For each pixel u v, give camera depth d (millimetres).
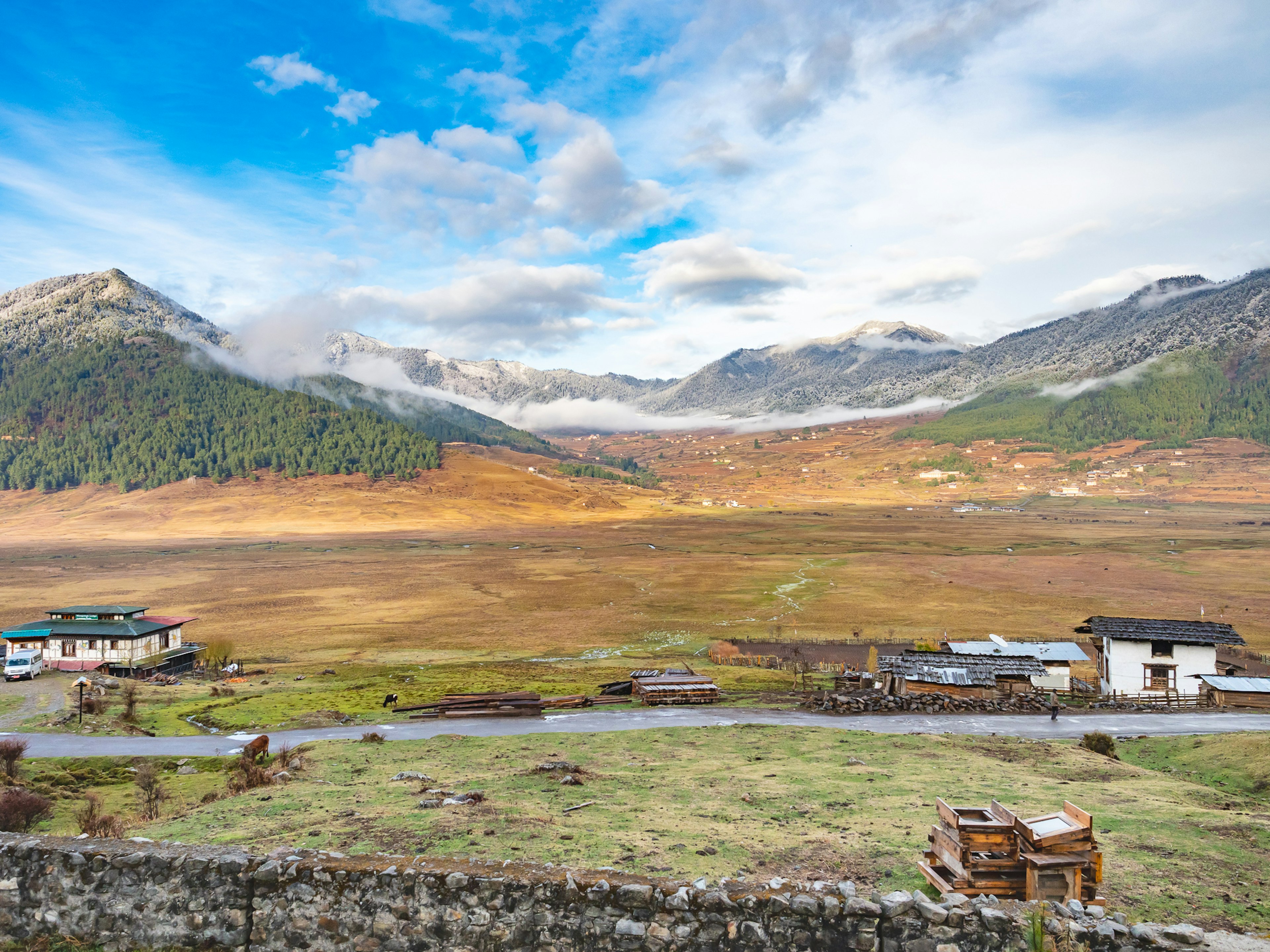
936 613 126812
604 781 26484
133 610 87375
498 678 71312
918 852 17812
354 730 44625
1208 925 14078
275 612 137250
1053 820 14453
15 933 11766
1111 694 59312
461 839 18359
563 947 11016
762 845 18406
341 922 11305
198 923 11477
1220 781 31141
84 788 34469
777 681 68312
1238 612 124312
